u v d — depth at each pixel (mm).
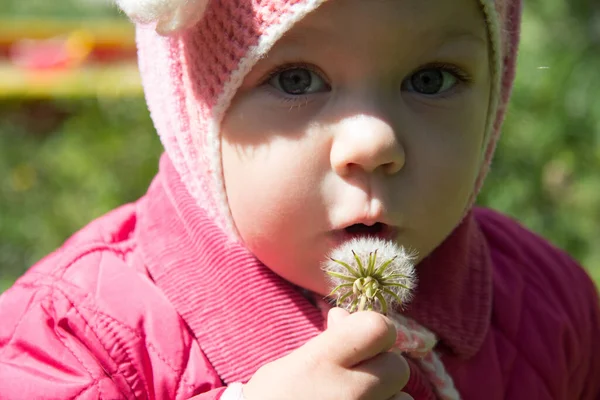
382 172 395
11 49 1329
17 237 946
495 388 462
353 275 365
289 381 378
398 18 385
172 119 456
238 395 386
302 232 403
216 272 437
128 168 957
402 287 365
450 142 408
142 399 418
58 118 1037
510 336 482
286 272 420
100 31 1396
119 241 472
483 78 426
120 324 426
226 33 403
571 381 505
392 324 372
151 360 423
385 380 377
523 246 535
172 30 401
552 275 524
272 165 401
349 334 370
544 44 1052
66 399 408
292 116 398
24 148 990
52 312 431
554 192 983
